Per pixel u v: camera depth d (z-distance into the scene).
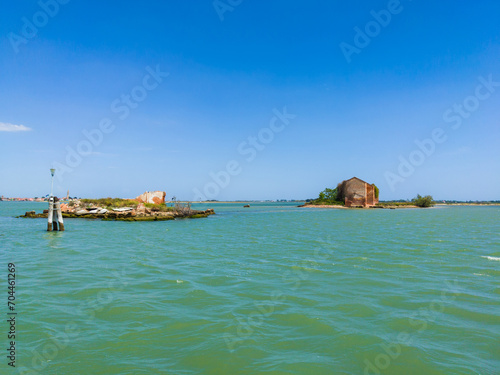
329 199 152.12
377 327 9.45
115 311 10.65
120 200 77.38
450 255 20.88
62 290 13.02
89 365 7.26
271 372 7.02
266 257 20.67
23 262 18.86
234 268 17.34
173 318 10.08
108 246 25.75
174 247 25.28
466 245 25.42
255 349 8.07
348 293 12.70
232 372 7.00
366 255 21.06
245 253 22.27
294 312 10.63
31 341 8.43
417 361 7.50
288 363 7.39
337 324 9.64
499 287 13.45
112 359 7.54
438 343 8.44
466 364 7.38
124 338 8.65
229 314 10.46
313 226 45.78
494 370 7.13
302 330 9.23
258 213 92.69
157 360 7.52
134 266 17.84
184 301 11.74
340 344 8.37
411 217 69.38
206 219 63.94
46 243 27.48
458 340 8.61
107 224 49.84
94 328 9.28
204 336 8.80
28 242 28.12
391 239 29.72
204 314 10.45
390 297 12.18
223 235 34.16
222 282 14.42
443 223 50.69
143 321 9.82
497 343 8.44
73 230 39.81
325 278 15.06
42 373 6.89
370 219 62.28
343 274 15.83
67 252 22.59
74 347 8.10
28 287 13.43
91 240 29.75
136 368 7.14
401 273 15.96
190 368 7.17
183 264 18.45
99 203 74.81
